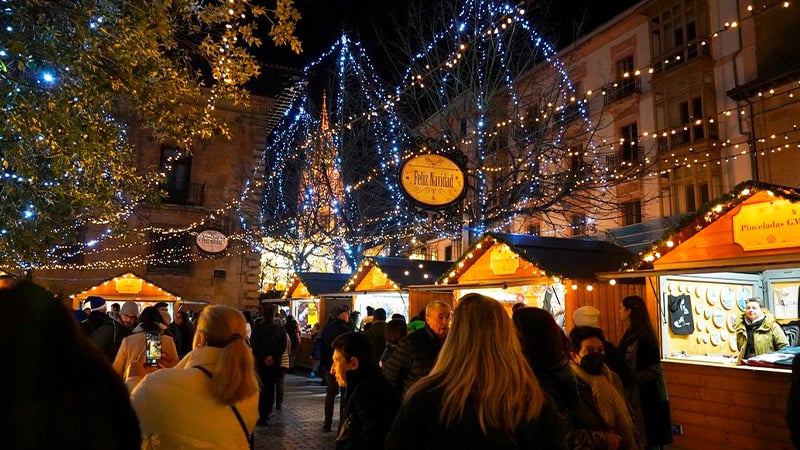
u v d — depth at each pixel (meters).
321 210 25.70
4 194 10.48
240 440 2.75
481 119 16.81
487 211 16.44
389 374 4.82
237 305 24.73
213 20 6.95
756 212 6.81
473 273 10.98
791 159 18.16
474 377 2.13
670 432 5.67
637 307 5.90
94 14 6.55
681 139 21.30
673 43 22.00
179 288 24.03
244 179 25.53
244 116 25.89
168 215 24.28
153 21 6.63
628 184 23.03
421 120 18.47
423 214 17.86
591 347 3.75
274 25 6.93
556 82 19.84
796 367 3.76
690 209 20.83
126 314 7.68
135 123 23.67
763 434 6.68
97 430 1.37
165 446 2.58
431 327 4.88
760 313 7.53
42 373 1.32
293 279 19.53
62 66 6.37
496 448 2.02
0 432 1.25
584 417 3.29
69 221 12.98
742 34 19.95
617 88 23.80
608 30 24.56
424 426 2.12
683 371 7.64
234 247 24.91
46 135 6.77
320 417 10.09
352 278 15.45
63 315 1.44
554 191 16.91
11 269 14.80
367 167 21.98
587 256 9.77
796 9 19.45
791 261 6.23
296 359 18.47
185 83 7.57
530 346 3.01
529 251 9.45
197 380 2.71
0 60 5.72
